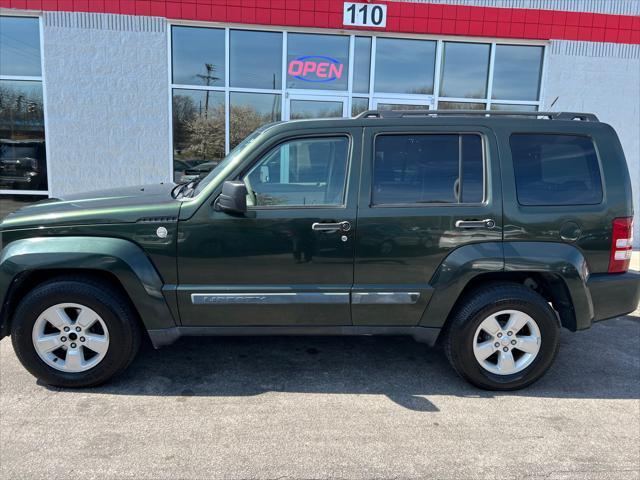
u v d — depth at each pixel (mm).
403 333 3457
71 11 7684
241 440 2789
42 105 7965
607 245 3369
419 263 3309
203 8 7891
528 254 3273
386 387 3482
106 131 8039
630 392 3469
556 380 3650
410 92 8688
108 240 3199
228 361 3871
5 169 8078
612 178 3398
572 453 2725
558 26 8555
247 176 3283
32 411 3062
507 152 3352
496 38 8539
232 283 3283
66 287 3182
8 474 2455
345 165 3318
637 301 3461
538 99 8891
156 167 8258
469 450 2732
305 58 8383
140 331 3398
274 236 3242
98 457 2605
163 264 3238
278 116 8516
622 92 8852
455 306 3428
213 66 8219
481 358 3377
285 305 3295
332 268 3293
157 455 2633
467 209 3291
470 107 8836
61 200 3568
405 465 2586
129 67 7941
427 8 8273
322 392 3391
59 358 3355
